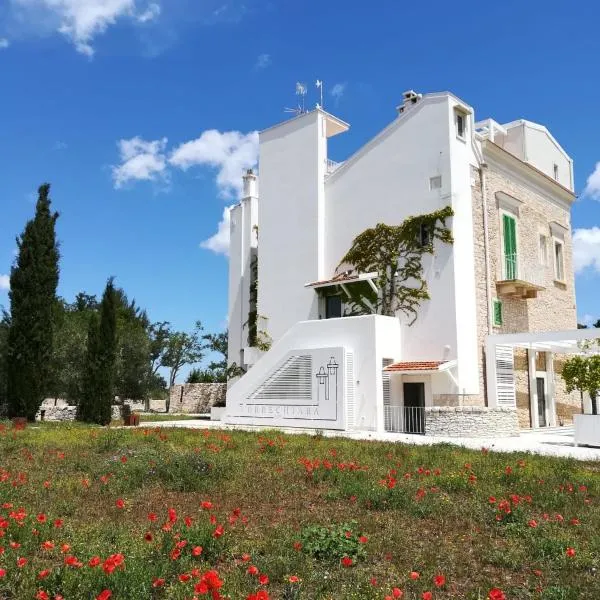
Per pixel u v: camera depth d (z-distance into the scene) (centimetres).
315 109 2709
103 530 620
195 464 945
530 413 2439
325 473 935
